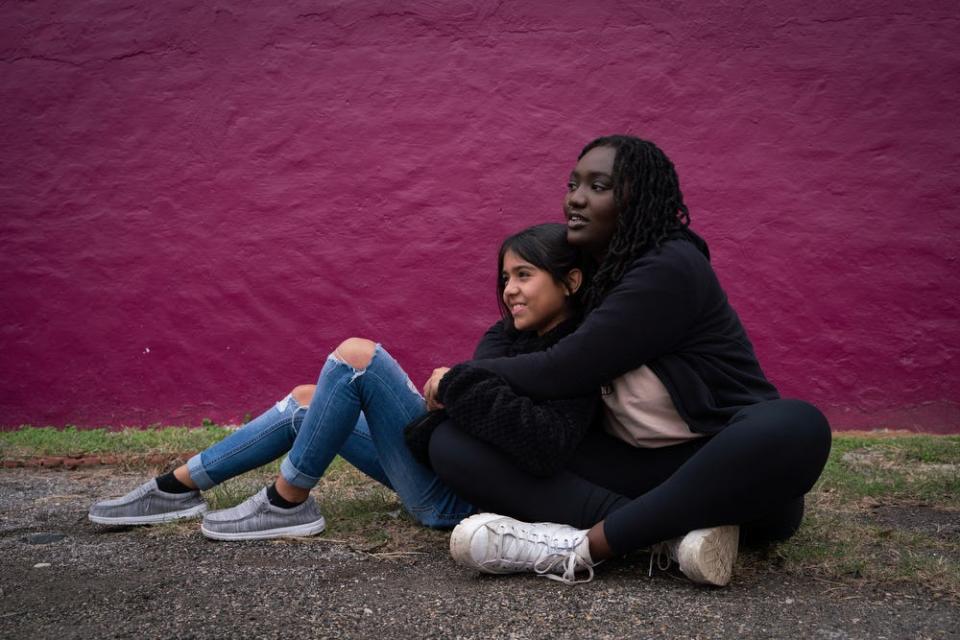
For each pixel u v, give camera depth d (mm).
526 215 5922
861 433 5543
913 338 5672
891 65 5727
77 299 6129
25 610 2115
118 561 2549
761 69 5809
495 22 5965
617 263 2377
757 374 2453
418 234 5977
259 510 2744
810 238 5758
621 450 2432
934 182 5695
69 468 4609
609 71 5910
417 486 2762
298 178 6051
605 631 1938
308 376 6000
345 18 6043
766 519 2488
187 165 6105
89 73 6176
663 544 2334
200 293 6070
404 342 5965
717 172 5828
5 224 6191
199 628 1968
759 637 1905
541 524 2350
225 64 6102
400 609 2088
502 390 2314
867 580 2326
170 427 5949
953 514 3289
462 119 5973
